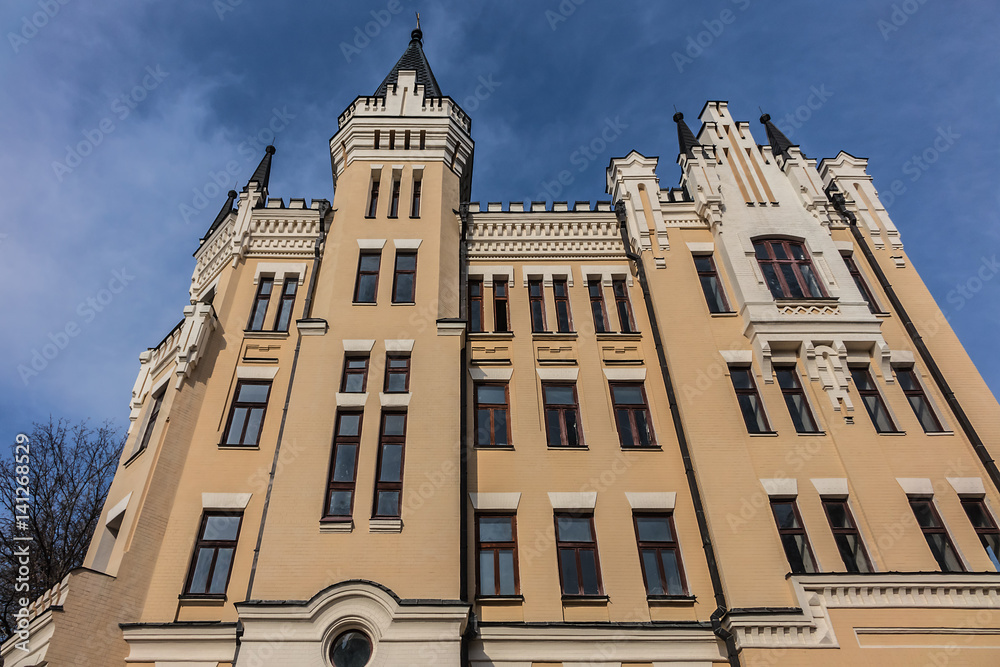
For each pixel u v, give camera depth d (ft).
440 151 68.54
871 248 65.72
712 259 63.10
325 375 51.13
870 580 41.88
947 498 47.88
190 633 41.32
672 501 48.32
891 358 56.08
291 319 59.06
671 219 65.51
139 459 53.01
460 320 54.34
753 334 55.52
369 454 46.78
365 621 39.24
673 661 41.16
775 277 60.03
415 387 50.52
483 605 43.24
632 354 57.57
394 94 73.05
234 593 43.75
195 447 50.78
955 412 52.31
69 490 76.79
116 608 42.06
